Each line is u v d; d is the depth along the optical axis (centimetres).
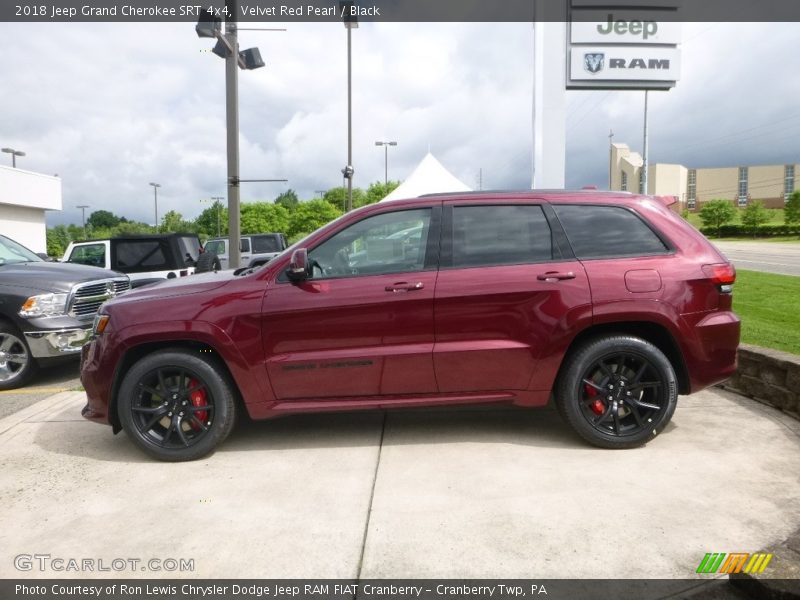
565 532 278
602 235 400
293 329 385
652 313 380
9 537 289
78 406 530
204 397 393
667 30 945
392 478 345
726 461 357
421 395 394
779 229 7619
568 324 381
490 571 248
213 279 415
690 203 13162
